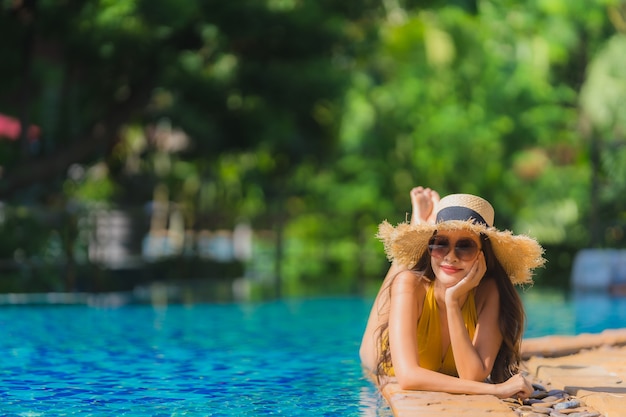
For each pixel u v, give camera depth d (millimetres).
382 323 5211
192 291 15547
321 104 18766
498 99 23891
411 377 4543
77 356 6910
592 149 17875
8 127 18562
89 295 13672
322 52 17328
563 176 22141
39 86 18328
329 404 4770
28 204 17000
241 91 17719
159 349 7402
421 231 4641
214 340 8172
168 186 23266
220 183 24938
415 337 4707
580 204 21438
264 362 6574
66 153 17359
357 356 6953
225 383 5520
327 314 11281
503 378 4891
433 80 24172
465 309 4844
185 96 17734
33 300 12758
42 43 16719
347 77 18516
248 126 18594
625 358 6363
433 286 4816
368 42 19625
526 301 13930
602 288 16234
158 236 23156
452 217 4664
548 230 21266
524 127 23844
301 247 23969
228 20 15852
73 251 13969
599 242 17469
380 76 24375
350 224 23422
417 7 21594
